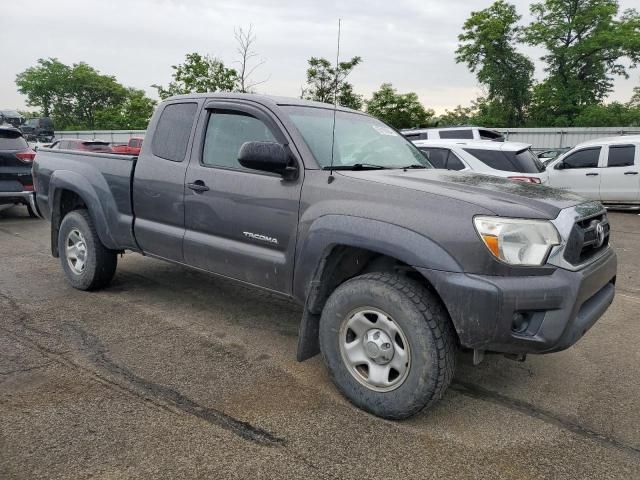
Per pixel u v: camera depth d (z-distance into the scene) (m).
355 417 3.06
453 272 2.74
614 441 2.94
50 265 6.48
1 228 9.19
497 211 2.77
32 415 2.97
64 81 63.25
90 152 5.13
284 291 3.55
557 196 3.23
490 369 3.85
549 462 2.72
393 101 28.02
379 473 2.57
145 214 4.50
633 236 9.87
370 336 3.05
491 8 37.22
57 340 4.08
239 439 2.81
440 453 2.76
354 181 3.22
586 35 36.50
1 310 4.73
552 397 3.44
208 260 4.00
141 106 49.50
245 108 3.91
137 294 5.32
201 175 4.01
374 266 3.39
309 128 3.72
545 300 2.72
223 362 3.79
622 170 12.79
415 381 2.86
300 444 2.79
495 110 38.69
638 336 4.65
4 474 2.46
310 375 3.61
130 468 2.54
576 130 25.41
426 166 4.23
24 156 9.30
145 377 3.51
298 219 3.39
